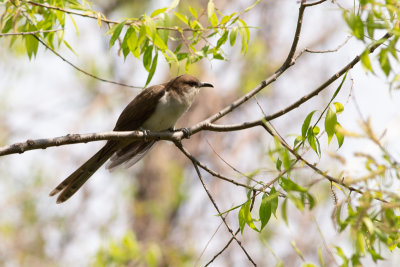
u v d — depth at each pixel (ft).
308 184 18.38
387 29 18.33
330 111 21.74
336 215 18.17
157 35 24.76
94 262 42.09
